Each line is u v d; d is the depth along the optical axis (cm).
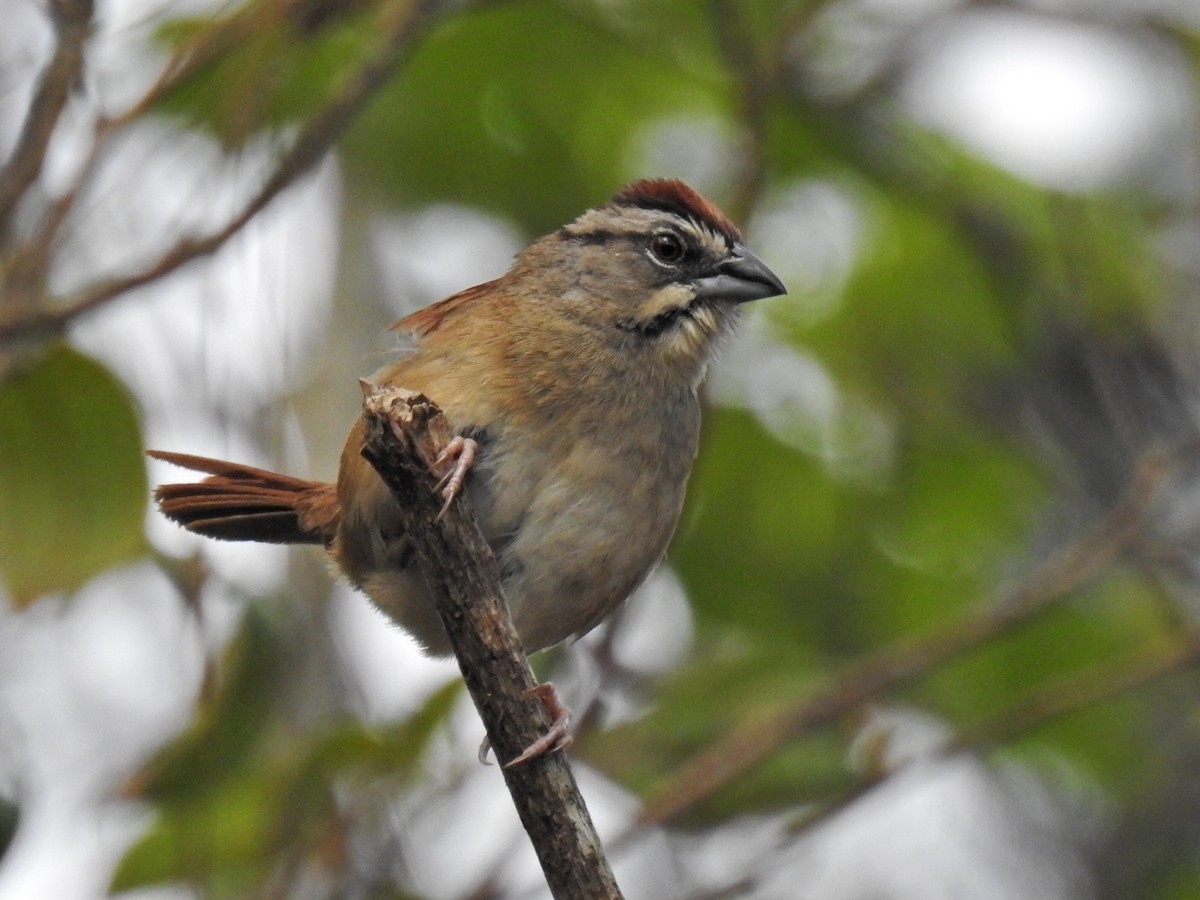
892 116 1357
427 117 1309
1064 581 1098
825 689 1030
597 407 870
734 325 968
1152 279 1371
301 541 986
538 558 859
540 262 926
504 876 986
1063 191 1360
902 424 1380
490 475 846
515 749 697
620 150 1340
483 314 883
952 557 1376
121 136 920
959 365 1396
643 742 1097
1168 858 1326
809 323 1356
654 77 1315
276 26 902
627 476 875
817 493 1348
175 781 944
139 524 911
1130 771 1352
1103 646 1339
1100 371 1379
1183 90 1412
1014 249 1370
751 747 1008
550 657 1166
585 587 879
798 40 1185
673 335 919
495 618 705
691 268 943
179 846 933
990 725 1062
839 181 1371
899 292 1358
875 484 1369
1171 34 1359
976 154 1359
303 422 1138
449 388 848
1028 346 1405
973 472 1388
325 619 1073
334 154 1245
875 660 1063
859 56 1345
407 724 912
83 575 905
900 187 1366
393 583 882
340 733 909
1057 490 1412
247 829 932
